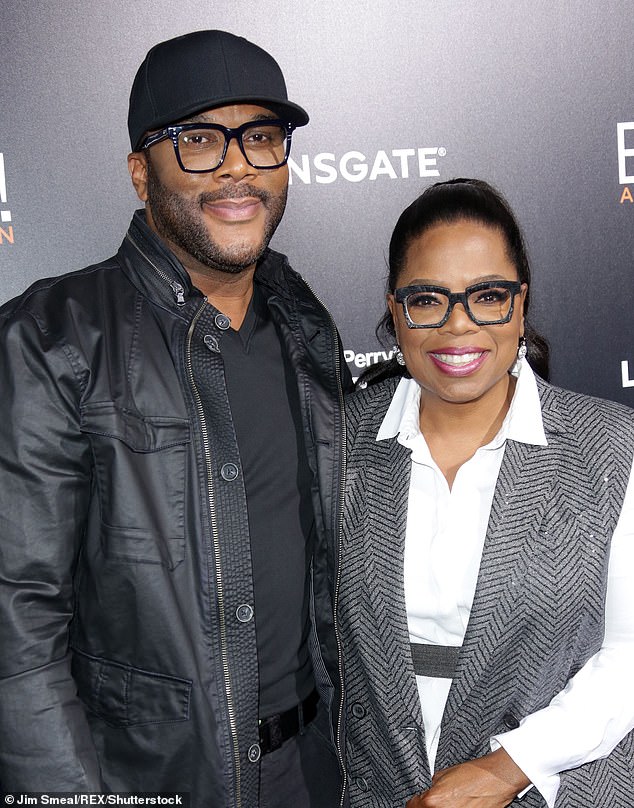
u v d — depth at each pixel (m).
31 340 1.25
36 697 1.23
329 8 2.00
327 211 2.07
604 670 1.35
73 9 1.92
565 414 1.41
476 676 1.33
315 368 1.54
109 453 1.27
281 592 1.45
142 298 1.38
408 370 1.43
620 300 2.17
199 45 1.33
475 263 1.33
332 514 1.46
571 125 2.10
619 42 2.10
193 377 1.35
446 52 2.05
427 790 1.31
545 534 1.33
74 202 1.98
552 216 2.12
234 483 1.36
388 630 1.39
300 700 1.48
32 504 1.24
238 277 1.43
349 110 2.04
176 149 1.32
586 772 1.36
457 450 1.44
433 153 2.08
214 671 1.33
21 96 1.93
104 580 1.30
